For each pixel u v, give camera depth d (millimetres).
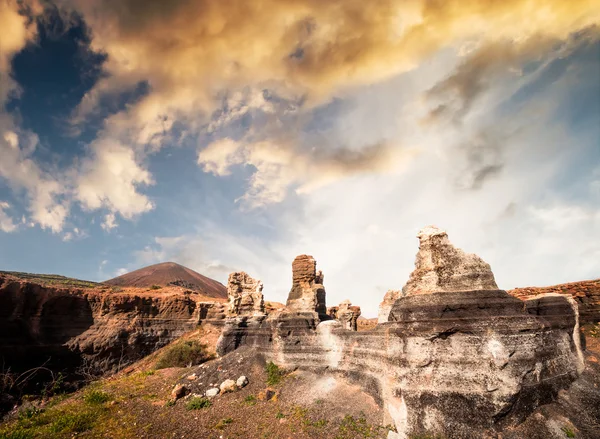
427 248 16516
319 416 16375
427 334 14172
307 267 29141
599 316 20422
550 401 13219
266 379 22953
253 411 18516
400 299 16438
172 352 36281
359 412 15805
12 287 34812
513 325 13305
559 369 14453
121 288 55875
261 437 15305
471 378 12844
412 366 14148
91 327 40969
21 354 33375
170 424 17578
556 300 17422
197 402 20328
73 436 16203
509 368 12562
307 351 23406
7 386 29516
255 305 35469
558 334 15664
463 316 13992
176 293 54719
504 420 12125
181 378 26031
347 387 18812
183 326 48844
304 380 21328
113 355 40844
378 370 17297
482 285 14812
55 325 37875
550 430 11961
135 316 45750
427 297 15156
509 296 14297
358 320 48531
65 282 56781
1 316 33344
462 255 15672
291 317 25688
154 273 92750
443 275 15531
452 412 12664
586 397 13875
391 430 13875
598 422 12656
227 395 21484
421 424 13016
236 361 26484
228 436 15773
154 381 26312
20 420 19188
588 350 17781
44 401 27750
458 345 13570
